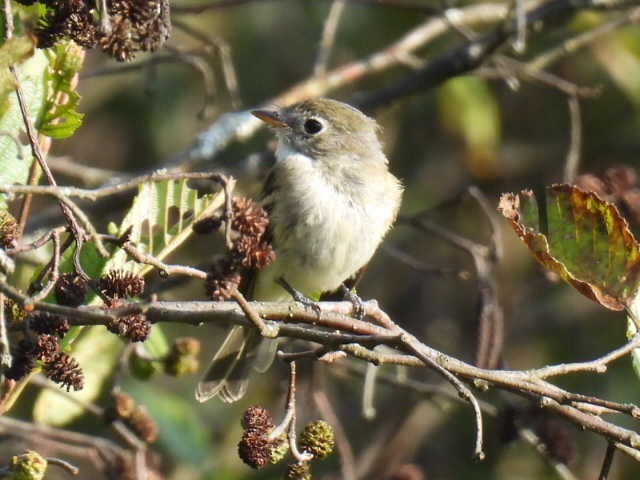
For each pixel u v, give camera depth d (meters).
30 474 6.21
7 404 6.83
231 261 6.33
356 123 11.27
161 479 10.90
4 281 5.95
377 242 10.98
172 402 11.50
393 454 13.87
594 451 13.77
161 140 14.88
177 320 6.36
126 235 6.22
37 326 6.21
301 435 7.14
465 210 15.68
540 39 15.28
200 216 7.37
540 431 10.49
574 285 7.59
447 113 14.48
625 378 14.02
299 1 15.20
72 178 13.66
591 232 7.71
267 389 13.53
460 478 13.85
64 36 6.12
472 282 15.43
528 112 16.06
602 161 15.52
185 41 14.54
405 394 14.27
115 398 9.48
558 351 14.62
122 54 6.13
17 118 7.06
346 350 7.13
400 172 15.85
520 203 7.74
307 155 11.13
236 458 12.26
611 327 14.60
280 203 10.59
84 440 9.67
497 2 15.17
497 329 10.73
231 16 14.91
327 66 15.09
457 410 14.20
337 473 12.78
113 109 15.00
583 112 15.76
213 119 14.66
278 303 7.04
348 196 10.82
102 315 6.00
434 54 15.32
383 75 15.66
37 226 11.04
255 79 15.05
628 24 13.70
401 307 15.48
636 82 14.52
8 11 6.13
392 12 15.00
